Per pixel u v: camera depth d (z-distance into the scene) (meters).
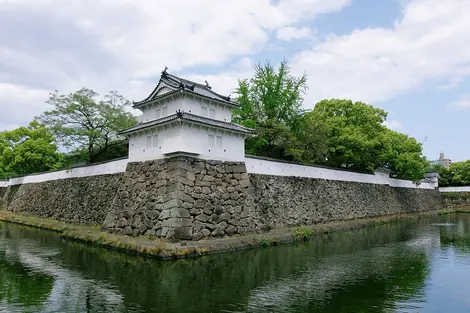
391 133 47.97
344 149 38.75
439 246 22.19
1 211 43.41
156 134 23.38
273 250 20.28
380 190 43.75
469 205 60.62
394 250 20.67
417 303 11.38
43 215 36.00
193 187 21.42
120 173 27.47
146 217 21.92
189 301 11.47
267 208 26.78
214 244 19.34
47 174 38.41
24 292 12.49
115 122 36.81
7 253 19.34
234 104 25.31
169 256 17.23
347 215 35.69
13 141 48.03
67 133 35.22
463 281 13.91
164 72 24.77
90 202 29.58
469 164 66.19
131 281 13.79
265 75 37.81
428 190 57.88
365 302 11.41
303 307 10.92
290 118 37.56
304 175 32.12
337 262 17.30
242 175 24.89
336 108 42.97
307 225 29.80
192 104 22.91
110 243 20.39
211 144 23.27
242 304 11.19
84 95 36.22
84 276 14.52
